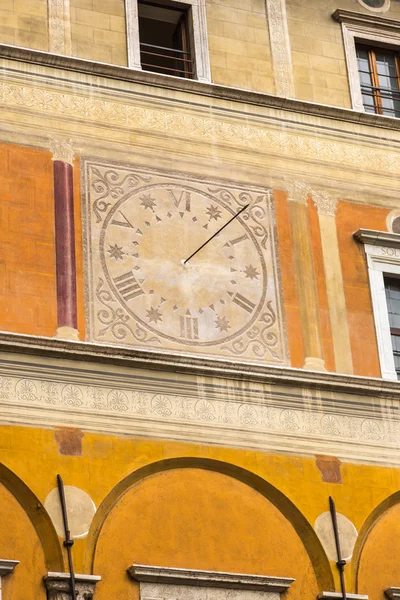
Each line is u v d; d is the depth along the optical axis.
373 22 41.72
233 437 34.50
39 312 34.34
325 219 38.41
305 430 35.25
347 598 33.59
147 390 34.25
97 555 32.19
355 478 35.19
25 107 36.62
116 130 37.31
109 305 35.12
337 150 39.47
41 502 32.19
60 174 36.16
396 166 39.97
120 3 39.06
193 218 37.03
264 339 36.22
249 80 39.53
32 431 32.81
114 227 36.12
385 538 34.94
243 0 40.62
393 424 36.16
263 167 38.44
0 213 35.09
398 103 41.53
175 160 37.59
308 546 34.22
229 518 33.81
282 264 37.38
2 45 36.88
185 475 33.91
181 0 39.69
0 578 31.25
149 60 39.47
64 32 38.09
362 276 38.03
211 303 36.19
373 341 37.28
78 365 33.88
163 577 32.28
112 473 33.03
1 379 33.03
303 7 41.28
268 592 33.19
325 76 40.50
